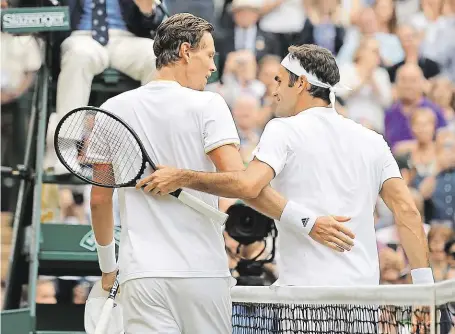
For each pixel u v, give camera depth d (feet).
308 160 47.78
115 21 72.79
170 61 44.80
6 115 82.48
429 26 115.65
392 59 113.91
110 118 44.42
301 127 48.16
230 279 44.55
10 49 81.30
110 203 45.37
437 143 110.01
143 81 71.97
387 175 49.39
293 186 47.93
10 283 68.59
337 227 46.62
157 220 43.19
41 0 73.00
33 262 64.75
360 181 48.34
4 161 82.33
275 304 48.39
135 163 43.96
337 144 48.29
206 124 43.60
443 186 108.06
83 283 86.17
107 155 44.52
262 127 106.63
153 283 42.57
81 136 45.83
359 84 112.88
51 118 85.71
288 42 111.96
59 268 69.97
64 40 72.38
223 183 42.96
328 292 44.19
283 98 50.14
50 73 73.36
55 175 69.00
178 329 43.21
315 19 113.29
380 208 100.73
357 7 114.52
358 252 47.93
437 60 114.52
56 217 94.94
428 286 37.60
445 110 112.27
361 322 43.14
